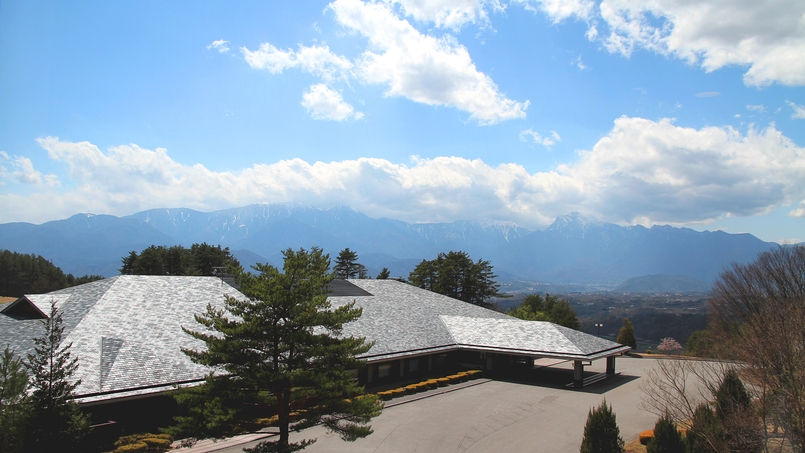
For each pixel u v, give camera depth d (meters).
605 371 43.22
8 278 98.00
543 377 39.78
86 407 20.52
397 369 36.59
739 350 22.97
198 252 85.12
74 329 25.11
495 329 41.53
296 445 18.41
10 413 15.02
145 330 26.72
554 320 67.62
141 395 21.09
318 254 20.23
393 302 44.94
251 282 18.70
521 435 24.98
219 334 27.22
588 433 18.62
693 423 20.08
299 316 18.00
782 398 17.83
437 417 27.81
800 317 19.62
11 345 24.02
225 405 17.09
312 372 17.66
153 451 20.72
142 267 76.12
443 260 83.81
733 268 46.31
